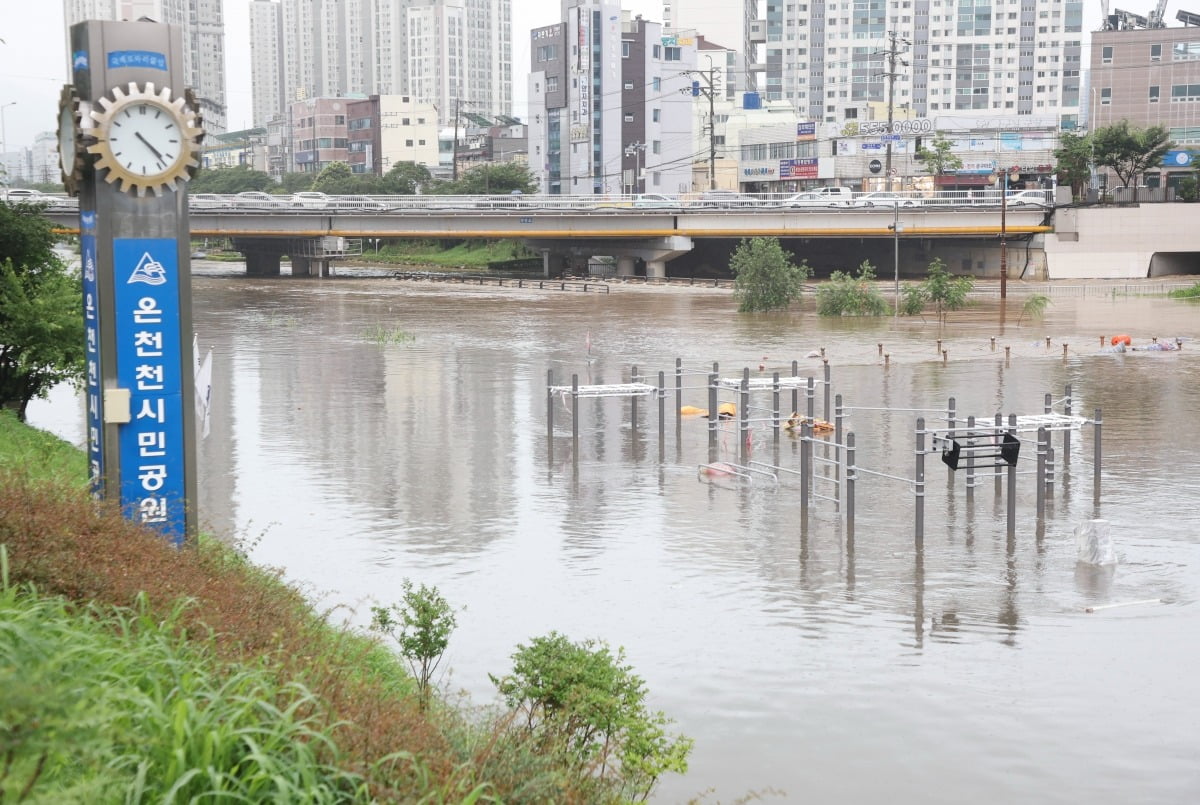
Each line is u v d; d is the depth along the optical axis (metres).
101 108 18.06
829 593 23.41
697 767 15.99
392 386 50.25
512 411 44.22
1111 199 113.81
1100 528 25.36
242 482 32.44
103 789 7.74
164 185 18.59
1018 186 142.12
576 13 165.12
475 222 113.44
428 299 97.50
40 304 34.22
